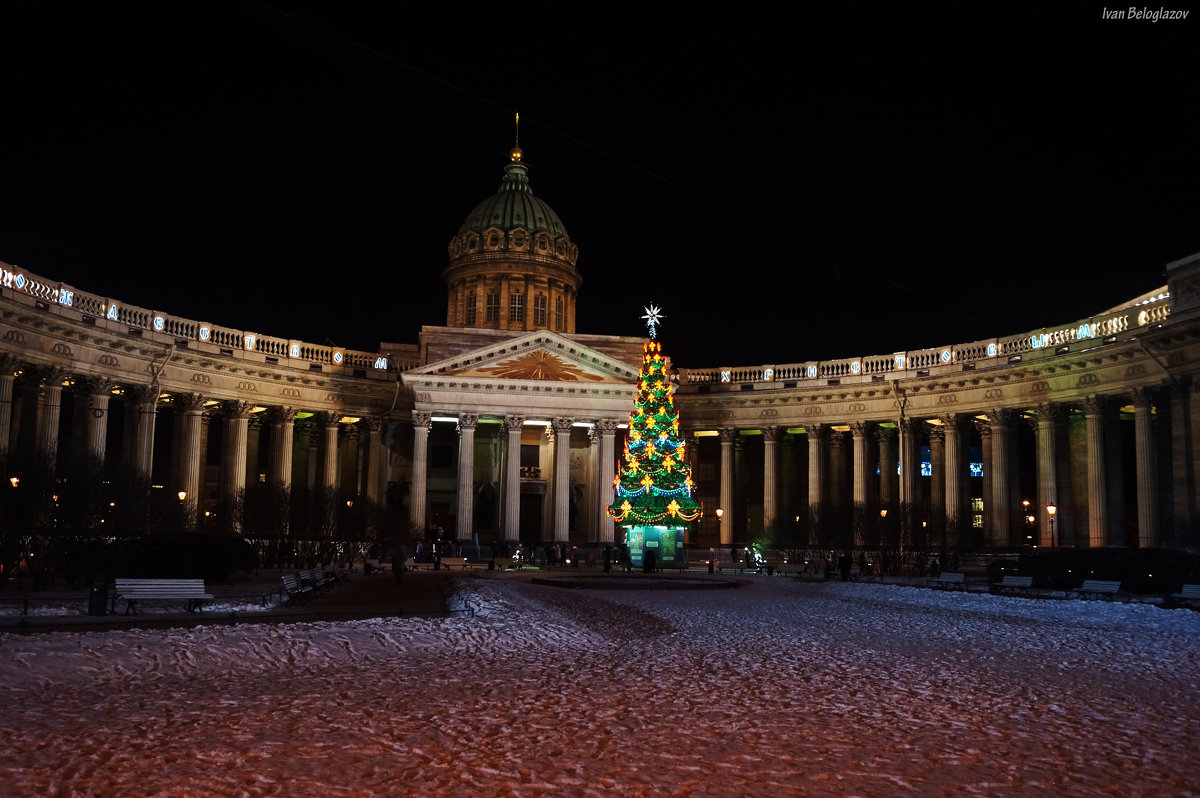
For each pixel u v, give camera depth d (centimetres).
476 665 1911
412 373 7369
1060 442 6209
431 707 1490
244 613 2536
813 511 6284
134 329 6197
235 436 6931
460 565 6469
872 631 2600
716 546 8500
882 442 7638
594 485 7662
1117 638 2458
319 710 1449
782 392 7600
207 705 1466
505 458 7794
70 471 3562
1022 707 1551
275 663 1855
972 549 6191
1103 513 5759
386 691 1614
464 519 7350
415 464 7375
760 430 7888
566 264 9294
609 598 3519
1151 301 5494
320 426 7769
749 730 1370
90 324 5784
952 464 6725
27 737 1248
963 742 1312
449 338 8106
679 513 5953
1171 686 1755
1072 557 4234
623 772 1151
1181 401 4766
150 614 2516
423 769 1148
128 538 3538
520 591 3641
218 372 6794
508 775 1130
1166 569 3769
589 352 7625
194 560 3647
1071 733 1369
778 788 1098
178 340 6531
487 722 1395
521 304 8981
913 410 6994
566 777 1127
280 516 5444
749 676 1827
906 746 1288
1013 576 4209
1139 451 5475
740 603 3438
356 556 5941
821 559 5991
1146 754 1255
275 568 5119
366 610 2741
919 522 5772
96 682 1612
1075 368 5953
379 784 1088
